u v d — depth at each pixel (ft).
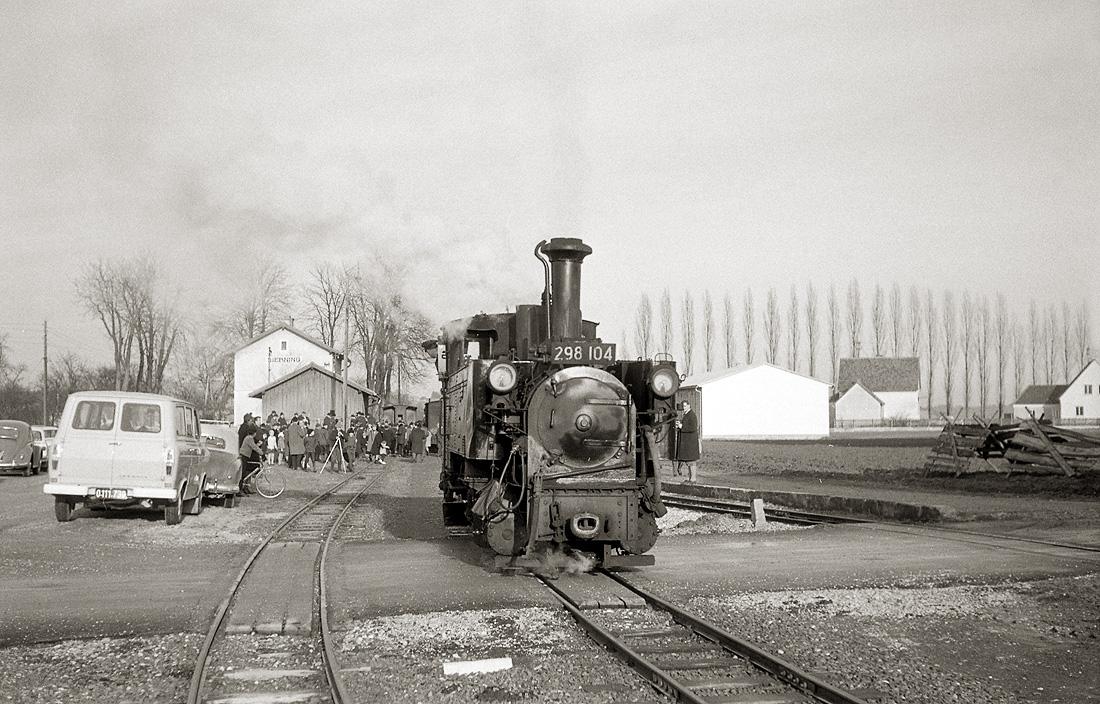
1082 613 32.07
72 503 58.03
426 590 35.78
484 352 45.21
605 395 38.04
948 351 354.95
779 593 35.17
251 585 37.27
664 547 48.01
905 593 35.32
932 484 83.61
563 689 23.22
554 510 37.27
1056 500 68.90
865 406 358.64
